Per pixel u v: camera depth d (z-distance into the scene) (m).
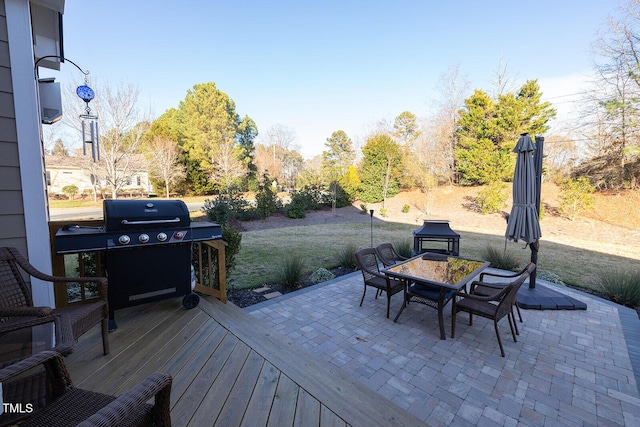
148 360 2.27
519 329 3.47
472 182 15.88
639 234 9.50
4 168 2.40
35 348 1.48
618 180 11.87
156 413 1.08
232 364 2.26
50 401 1.27
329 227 11.95
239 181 20.41
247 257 6.96
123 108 12.73
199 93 23.61
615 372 2.66
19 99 2.44
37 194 2.53
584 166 12.80
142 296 2.83
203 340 2.60
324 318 3.75
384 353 2.95
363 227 11.89
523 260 6.76
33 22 3.25
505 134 14.05
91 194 21.12
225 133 24.30
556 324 3.61
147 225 2.75
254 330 2.83
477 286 3.77
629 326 3.56
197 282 4.02
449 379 2.54
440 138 16.02
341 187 16.70
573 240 9.23
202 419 1.70
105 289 2.32
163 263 2.92
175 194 22.42
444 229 5.44
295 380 2.11
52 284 2.64
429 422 2.06
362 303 4.19
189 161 22.44
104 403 1.27
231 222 11.95
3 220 2.40
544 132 13.93
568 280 5.31
